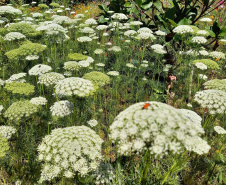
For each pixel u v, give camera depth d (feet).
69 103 2.13
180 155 1.66
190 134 1.18
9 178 1.82
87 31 3.76
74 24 4.49
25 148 1.90
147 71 3.77
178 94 3.08
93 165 1.43
